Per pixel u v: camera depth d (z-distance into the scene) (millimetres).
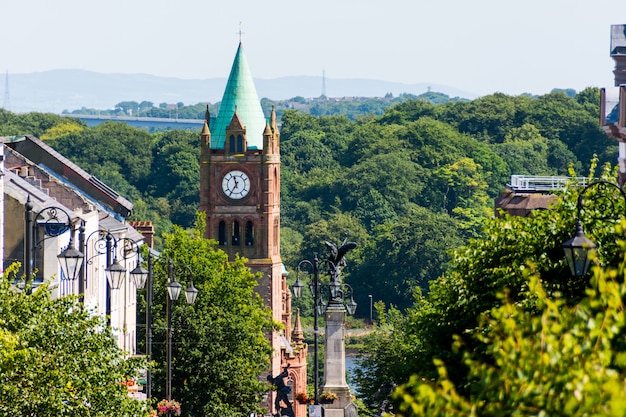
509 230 115188
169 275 162500
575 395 48469
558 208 111438
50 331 101000
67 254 110125
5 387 94562
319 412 176250
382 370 184625
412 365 121312
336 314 179750
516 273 108438
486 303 112125
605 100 153625
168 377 161375
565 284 105250
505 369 52375
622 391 46469
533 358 52031
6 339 94250
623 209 106062
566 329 54031
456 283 117812
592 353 51438
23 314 101000
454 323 116562
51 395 96938
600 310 55250
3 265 154000
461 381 104750
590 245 82625
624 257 57062
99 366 102562
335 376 179500
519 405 50594
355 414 178375
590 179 115000
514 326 54844
